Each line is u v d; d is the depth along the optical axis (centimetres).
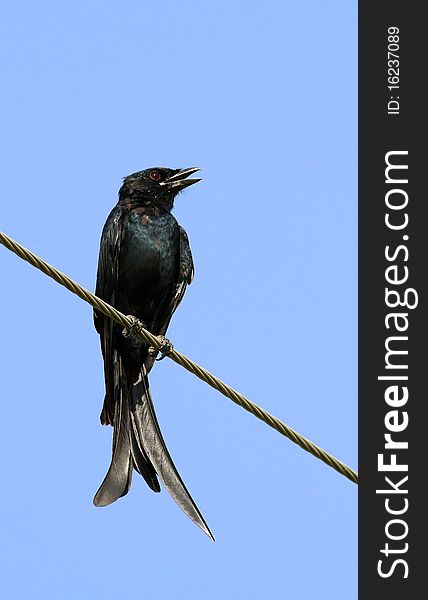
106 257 1432
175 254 1450
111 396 1394
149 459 1257
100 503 1214
